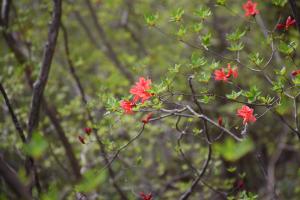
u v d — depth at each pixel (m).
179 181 6.86
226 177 6.16
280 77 3.62
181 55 7.47
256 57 3.62
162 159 7.15
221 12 7.07
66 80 8.26
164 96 3.81
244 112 3.49
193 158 6.26
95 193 5.31
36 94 4.20
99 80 6.79
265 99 3.52
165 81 3.46
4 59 6.61
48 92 6.48
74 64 6.88
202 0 6.60
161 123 6.63
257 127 7.75
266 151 8.12
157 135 6.95
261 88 5.86
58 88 7.67
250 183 6.86
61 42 7.93
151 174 6.93
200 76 3.61
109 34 8.95
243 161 6.77
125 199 5.45
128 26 9.29
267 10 6.04
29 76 5.84
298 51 5.61
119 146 4.50
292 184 7.94
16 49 5.82
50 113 5.85
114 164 5.87
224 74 3.54
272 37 3.82
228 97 3.44
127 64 7.82
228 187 5.30
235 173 6.37
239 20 7.16
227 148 2.37
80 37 9.24
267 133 7.88
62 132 5.82
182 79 5.14
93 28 9.61
